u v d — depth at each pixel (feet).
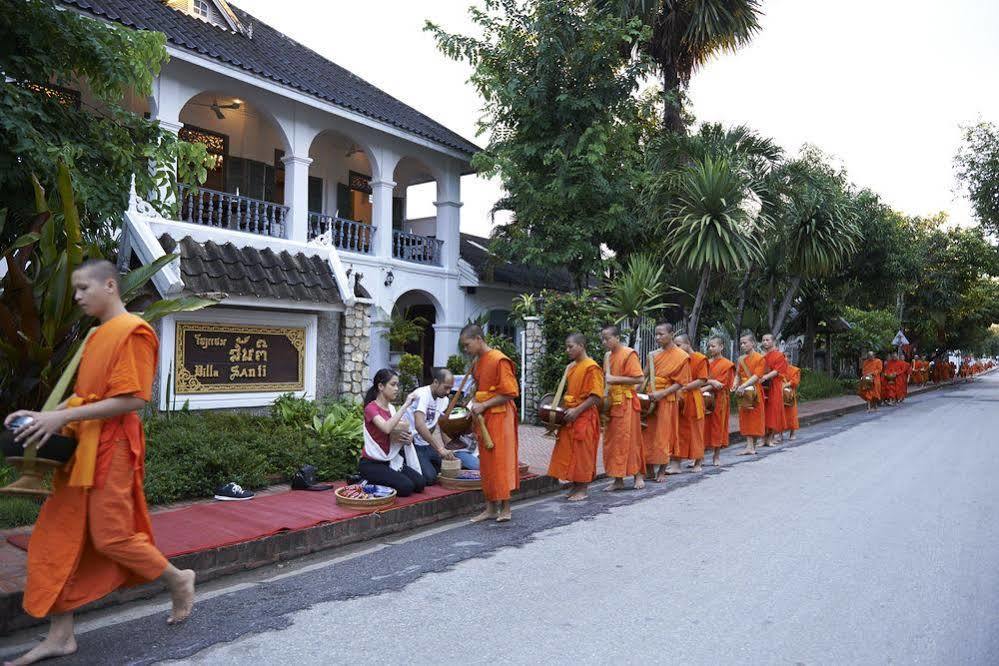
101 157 22.57
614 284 47.32
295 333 28.58
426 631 12.48
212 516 18.15
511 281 61.98
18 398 19.77
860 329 91.81
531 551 17.57
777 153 53.21
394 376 21.15
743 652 11.58
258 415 26.55
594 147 46.37
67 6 32.96
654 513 21.66
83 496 10.61
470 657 11.41
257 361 27.22
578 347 23.18
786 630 12.49
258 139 51.80
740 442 39.99
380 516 18.95
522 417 45.21
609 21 48.06
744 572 15.74
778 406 37.22
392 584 15.05
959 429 46.24
